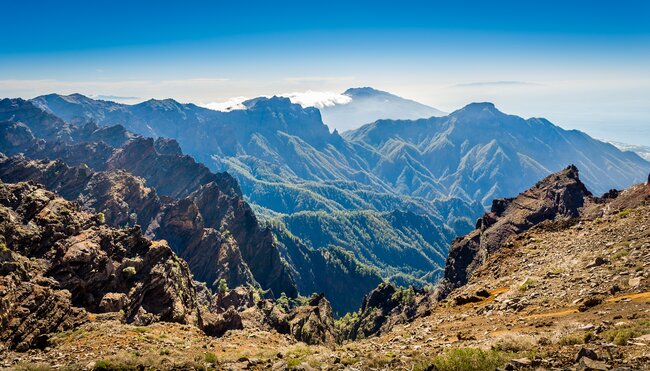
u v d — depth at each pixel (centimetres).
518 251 4900
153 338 3600
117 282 6256
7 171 19350
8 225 5819
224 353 3014
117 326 4284
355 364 2148
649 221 3878
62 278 5644
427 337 2919
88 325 4438
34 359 2936
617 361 1493
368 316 14912
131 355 2591
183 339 3725
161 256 7225
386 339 3288
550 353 1731
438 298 10462
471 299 3872
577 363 1529
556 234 5022
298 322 10138
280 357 2622
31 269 5459
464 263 10400
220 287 14125
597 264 3322
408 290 14462
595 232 4372
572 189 9694
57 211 6888
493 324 2823
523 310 2988
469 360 1791
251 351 3111
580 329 2028
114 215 17625
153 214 19100
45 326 4200
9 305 4016
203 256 17712
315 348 2966
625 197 7038
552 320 2455
